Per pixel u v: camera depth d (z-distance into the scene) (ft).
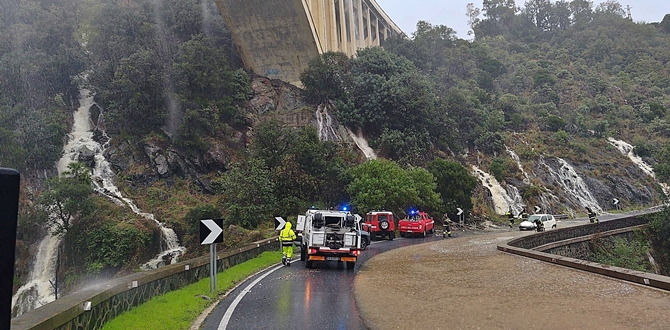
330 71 205.16
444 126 232.53
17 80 163.53
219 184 157.28
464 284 43.55
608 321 27.45
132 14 198.29
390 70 225.76
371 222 115.34
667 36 502.38
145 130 169.58
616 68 431.43
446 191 171.01
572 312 30.14
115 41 180.65
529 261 61.93
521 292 38.40
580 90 372.58
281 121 188.24
